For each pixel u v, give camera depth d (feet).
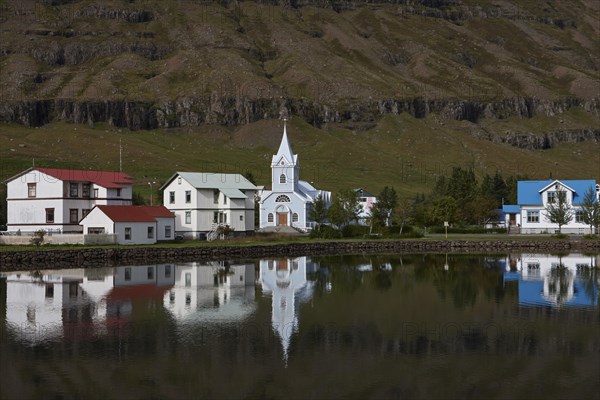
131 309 214.48
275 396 134.62
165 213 442.91
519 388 138.21
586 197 518.78
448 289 258.16
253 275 303.07
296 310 213.66
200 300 231.71
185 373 147.33
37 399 132.77
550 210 535.60
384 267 343.26
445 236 522.88
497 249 473.67
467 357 158.81
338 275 305.12
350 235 530.27
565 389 137.49
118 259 366.02
